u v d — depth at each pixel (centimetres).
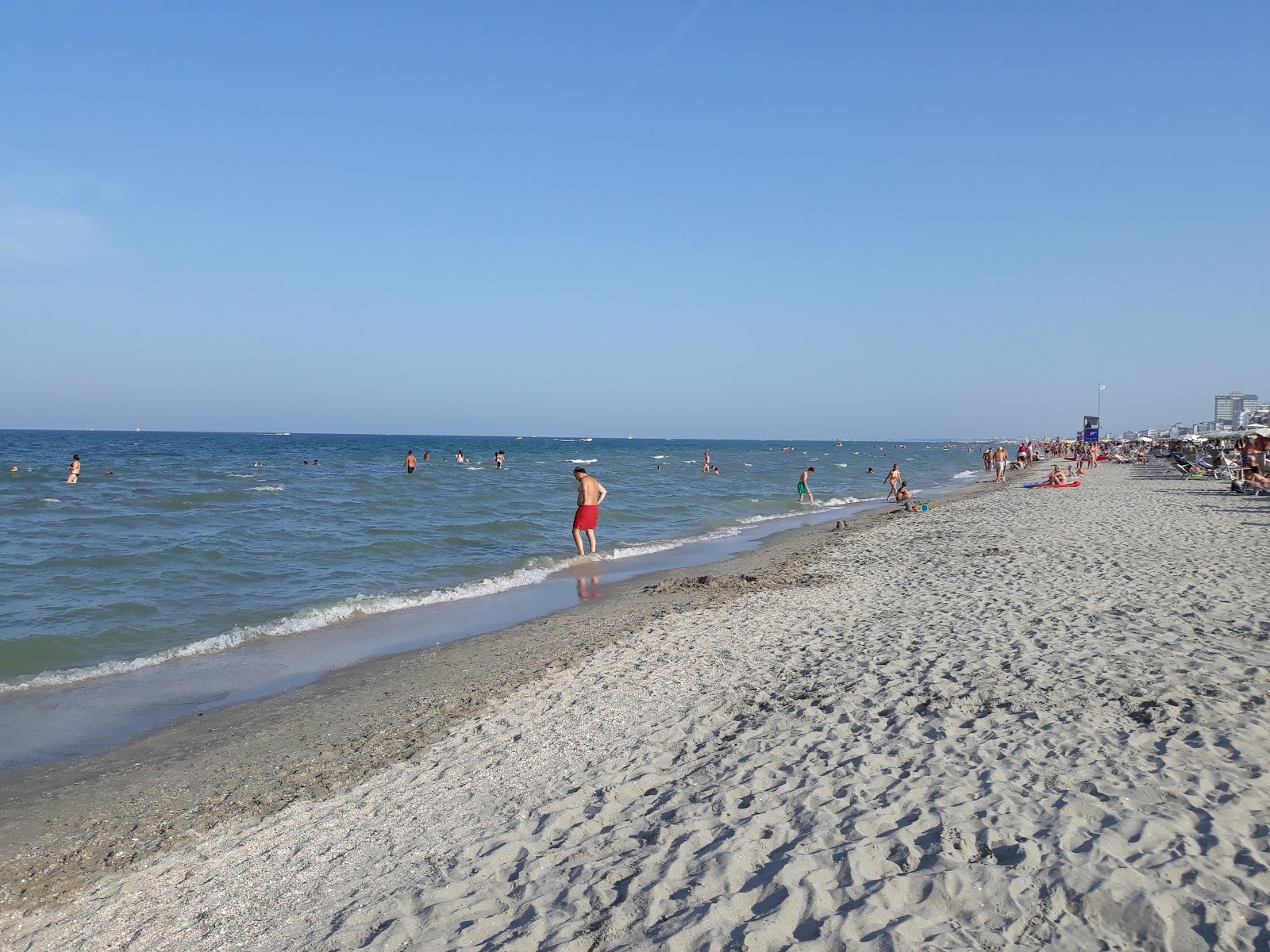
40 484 3600
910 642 875
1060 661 757
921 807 473
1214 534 1605
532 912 392
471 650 1002
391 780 581
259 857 472
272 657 994
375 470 5278
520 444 17525
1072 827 432
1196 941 330
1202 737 550
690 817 482
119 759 658
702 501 3375
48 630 1059
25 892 444
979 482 4847
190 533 1988
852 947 338
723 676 792
